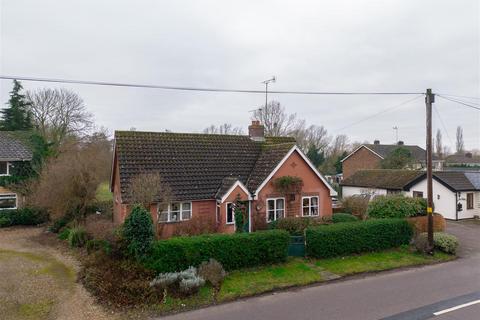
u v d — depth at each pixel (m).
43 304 11.61
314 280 13.88
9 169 29.22
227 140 23.73
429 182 18.25
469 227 26.75
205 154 21.94
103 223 18.27
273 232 15.51
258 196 19.73
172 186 19.12
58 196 21.27
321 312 10.81
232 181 19.36
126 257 13.72
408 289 12.97
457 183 30.70
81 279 13.97
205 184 20.14
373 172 39.22
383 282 13.88
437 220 22.08
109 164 27.72
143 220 13.12
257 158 23.14
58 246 19.98
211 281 12.75
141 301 11.38
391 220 18.94
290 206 20.81
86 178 21.98
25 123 44.91
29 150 30.39
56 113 47.47
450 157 70.62
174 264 13.25
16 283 13.71
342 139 79.62
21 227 26.12
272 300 11.91
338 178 56.78
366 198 27.89
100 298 11.77
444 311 10.80
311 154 55.88
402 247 19.03
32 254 18.39
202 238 14.05
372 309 11.02
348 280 14.19
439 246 18.64
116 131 20.59
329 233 16.64
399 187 34.00
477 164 63.78
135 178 17.97
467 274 15.01
